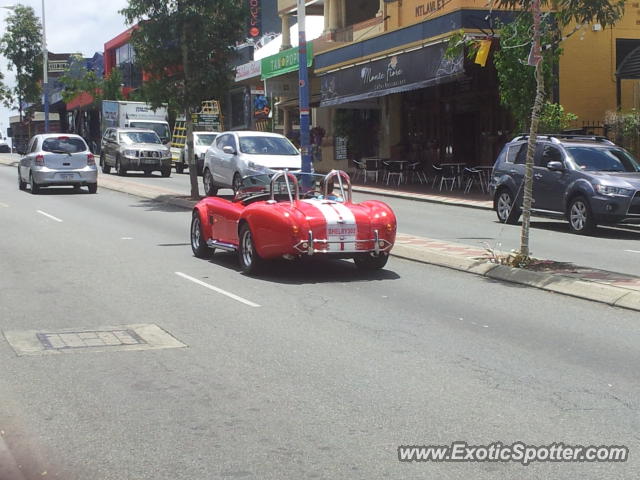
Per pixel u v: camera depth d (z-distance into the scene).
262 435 5.56
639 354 7.68
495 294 10.66
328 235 11.31
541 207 18.36
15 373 7.02
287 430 5.66
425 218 20.14
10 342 8.07
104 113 43.06
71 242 15.30
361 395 6.43
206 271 12.39
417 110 34.06
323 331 8.59
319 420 5.86
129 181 31.44
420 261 13.41
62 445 5.39
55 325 8.82
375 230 11.61
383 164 30.55
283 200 12.68
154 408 6.12
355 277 11.98
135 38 23.05
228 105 51.69
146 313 9.44
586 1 11.87
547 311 9.60
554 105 22.84
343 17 38.03
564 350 7.83
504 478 4.88
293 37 46.25
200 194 25.45
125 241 15.55
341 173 12.50
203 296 10.45
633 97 25.97
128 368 7.19
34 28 48.97
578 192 17.33
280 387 6.63
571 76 25.34
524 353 7.72
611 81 25.66
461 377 6.92
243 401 6.28
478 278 11.89
